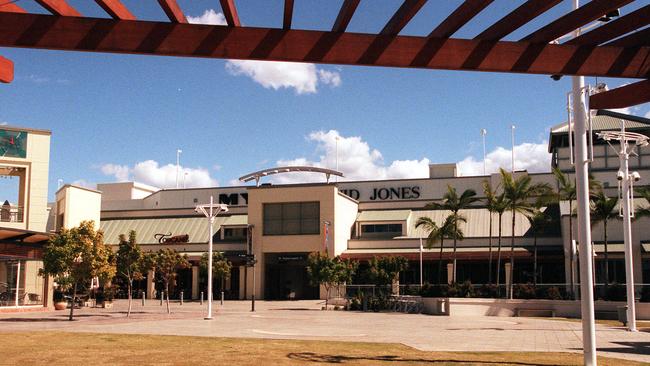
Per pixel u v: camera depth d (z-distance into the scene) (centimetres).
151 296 6044
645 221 4778
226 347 1559
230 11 676
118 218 7050
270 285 6144
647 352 1633
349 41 747
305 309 4328
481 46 778
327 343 1722
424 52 764
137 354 1398
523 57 788
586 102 1222
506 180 4416
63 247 2931
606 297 3681
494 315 3878
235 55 727
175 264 4050
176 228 6694
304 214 5894
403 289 4656
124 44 704
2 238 3675
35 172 4238
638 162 5719
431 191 6612
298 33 739
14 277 4041
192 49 716
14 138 4191
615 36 771
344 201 6050
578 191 1216
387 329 2478
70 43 696
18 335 1900
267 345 1622
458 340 1948
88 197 5106
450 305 3891
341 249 5862
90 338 1819
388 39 756
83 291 4553
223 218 6688
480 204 6238
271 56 731
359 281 4847
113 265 3275
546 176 6047
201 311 3909
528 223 5591
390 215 6238
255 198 6016
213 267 5084
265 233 5956
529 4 676
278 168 6234
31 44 690
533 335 2197
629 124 5775
